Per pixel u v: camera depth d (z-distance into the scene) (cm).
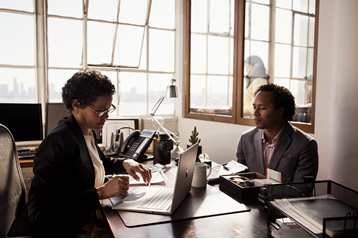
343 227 68
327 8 168
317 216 75
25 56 283
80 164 106
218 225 89
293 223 85
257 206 107
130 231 84
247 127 244
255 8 236
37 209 90
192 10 328
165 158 179
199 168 129
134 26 331
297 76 195
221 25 283
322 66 172
